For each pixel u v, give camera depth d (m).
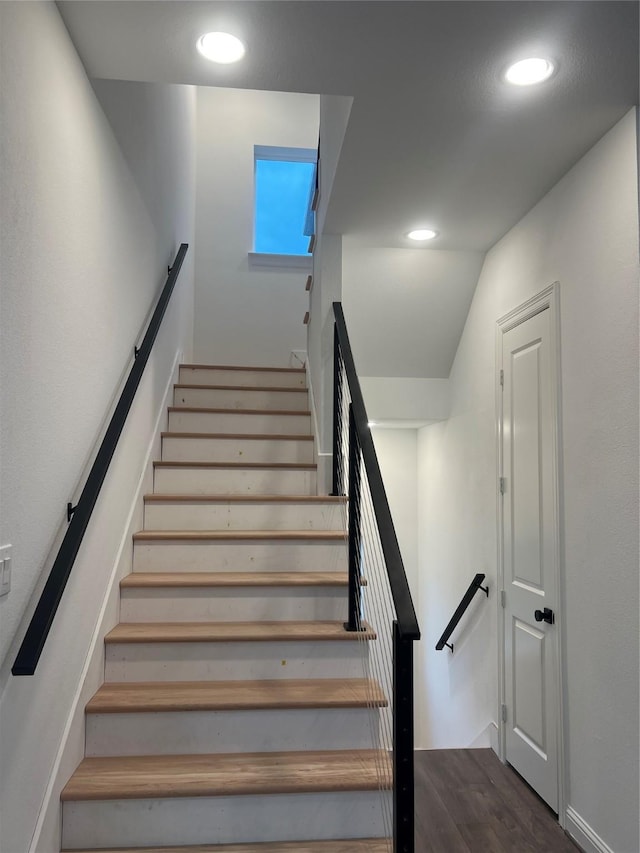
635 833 2.03
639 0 1.62
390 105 2.12
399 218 3.06
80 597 2.02
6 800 1.46
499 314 3.30
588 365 2.38
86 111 1.99
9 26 1.39
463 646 3.80
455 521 3.99
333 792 1.91
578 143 2.36
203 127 5.68
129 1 1.66
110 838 1.85
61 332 1.78
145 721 2.09
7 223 1.39
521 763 2.90
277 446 3.59
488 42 1.80
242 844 1.88
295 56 1.88
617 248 2.20
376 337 3.87
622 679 2.12
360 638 2.38
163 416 3.65
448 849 2.31
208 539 2.77
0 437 1.38
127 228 2.62
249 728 2.12
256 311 5.58
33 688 1.62
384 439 4.93
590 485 2.35
